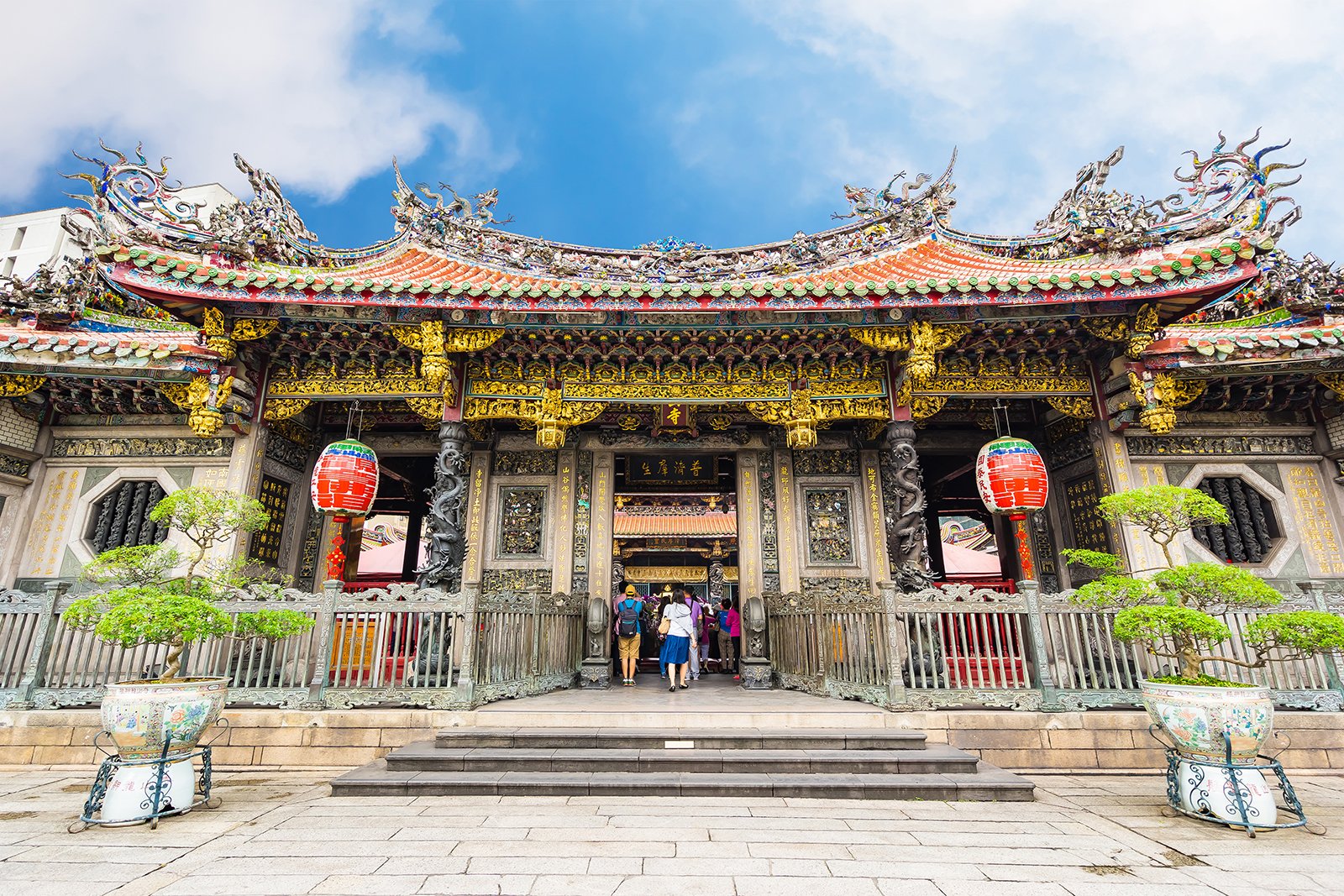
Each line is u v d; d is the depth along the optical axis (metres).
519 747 7.81
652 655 21.62
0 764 8.31
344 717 8.38
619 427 14.52
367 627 8.90
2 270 31.16
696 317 10.68
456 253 15.06
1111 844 5.48
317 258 13.66
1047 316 10.43
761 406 11.80
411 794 6.82
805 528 13.98
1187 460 11.83
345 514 10.45
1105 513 7.73
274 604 8.80
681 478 15.88
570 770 7.24
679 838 5.51
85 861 5.05
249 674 8.57
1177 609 6.38
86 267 11.70
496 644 9.46
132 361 10.69
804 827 5.82
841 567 13.73
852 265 14.77
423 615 9.09
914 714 8.37
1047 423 13.53
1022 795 6.81
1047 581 13.27
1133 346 10.54
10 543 11.55
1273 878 4.78
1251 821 5.84
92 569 7.53
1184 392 11.23
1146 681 6.88
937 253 14.55
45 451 12.10
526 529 14.06
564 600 12.40
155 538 11.66
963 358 11.75
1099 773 8.09
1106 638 9.57
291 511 13.07
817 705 9.12
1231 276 9.64
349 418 12.30
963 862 5.03
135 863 4.99
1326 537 11.51
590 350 11.51
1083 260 12.16
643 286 10.18
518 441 14.53
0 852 5.24
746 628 13.31
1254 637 6.44
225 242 10.35
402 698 8.49
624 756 7.34
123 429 12.20
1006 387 11.70
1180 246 10.87
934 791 6.81
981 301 9.92
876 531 13.80
